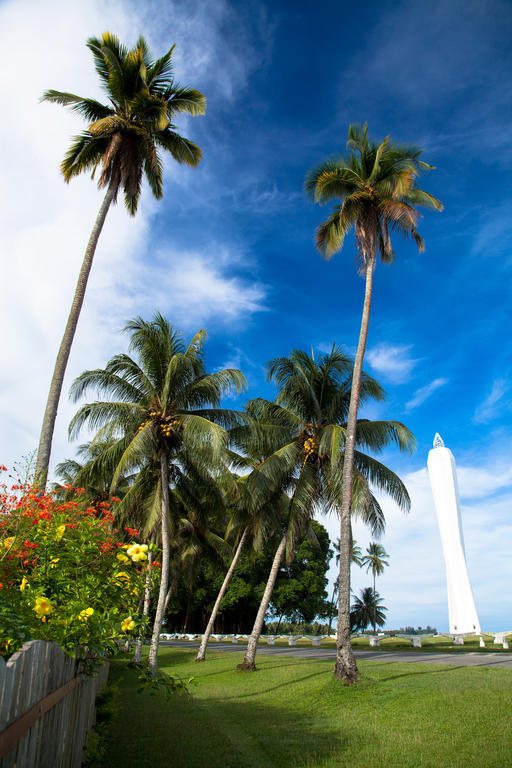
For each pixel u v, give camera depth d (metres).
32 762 3.44
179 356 18.89
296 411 21.17
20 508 5.67
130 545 5.71
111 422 18.83
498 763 7.13
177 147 17.89
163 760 6.79
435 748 8.10
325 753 8.20
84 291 14.48
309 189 19.08
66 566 5.35
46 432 12.62
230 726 10.41
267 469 19.73
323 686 14.34
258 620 20.92
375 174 18.08
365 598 67.38
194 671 21.52
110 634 4.87
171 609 44.41
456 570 39.31
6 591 4.59
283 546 22.02
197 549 30.50
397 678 15.27
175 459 21.53
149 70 17.23
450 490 41.00
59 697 4.20
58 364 13.38
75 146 16.70
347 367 20.92
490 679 14.19
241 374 19.22
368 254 18.09
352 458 16.62
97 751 5.93
